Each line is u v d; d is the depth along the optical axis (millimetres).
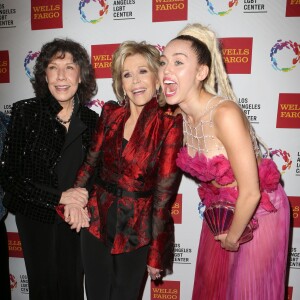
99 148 1350
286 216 1241
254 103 1731
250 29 1673
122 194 1235
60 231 1498
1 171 1362
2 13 1818
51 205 1362
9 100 1894
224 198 1178
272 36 1668
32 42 1822
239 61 1702
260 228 1190
